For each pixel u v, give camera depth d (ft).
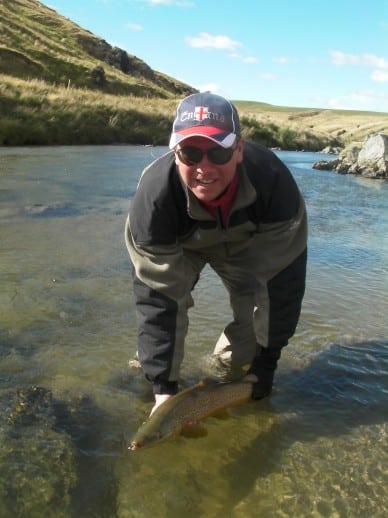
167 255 4.97
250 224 4.97
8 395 5.33
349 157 33.50
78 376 5.79
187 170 4.33
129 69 101.96
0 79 41.81
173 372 5.11
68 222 12.96
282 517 4.00
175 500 4.10
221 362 6.26
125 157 29.43
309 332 7.22
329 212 17.03
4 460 4.39
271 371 5.49
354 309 8.14
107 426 4.97
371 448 4.87
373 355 6.66
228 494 4.21
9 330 6.72
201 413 4.86
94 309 7.55
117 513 3.95
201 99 4.23
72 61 75.77
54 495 4.06
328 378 6.07
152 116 45.68
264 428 5.10
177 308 5.07
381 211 17.88
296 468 4.56
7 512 3.86
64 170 22.29
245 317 6.15
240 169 4.66
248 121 57.47
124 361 6.16
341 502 4.19
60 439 4.72
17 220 12.76
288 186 4.87
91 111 41.42
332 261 10.88
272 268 5.08
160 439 4.49
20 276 8.65
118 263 9.78
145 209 4.81
